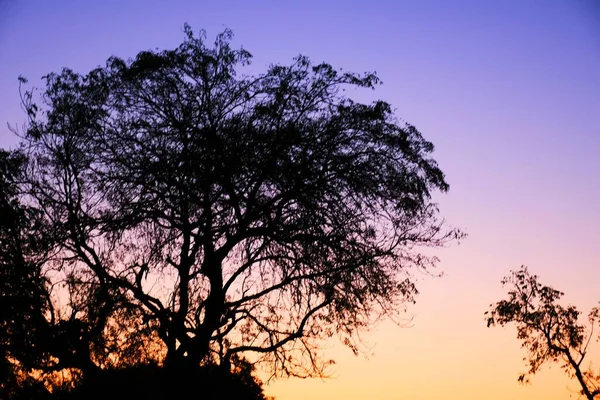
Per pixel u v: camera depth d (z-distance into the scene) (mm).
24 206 21234
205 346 21578
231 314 22109
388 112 23422
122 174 21844
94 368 21125
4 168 21125
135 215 21203
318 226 21953
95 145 22203
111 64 22891
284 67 23500
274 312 22719
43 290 20828
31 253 21125
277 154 22141
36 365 21109
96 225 21344
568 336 38969
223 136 22156
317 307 22406
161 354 22094
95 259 21281
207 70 22875
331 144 22766
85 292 21281
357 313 22406
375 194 22609
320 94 23500
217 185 21891
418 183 22750
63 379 21828
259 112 22562
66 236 21078
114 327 21469
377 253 22359
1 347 20562
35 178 21859
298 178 22031
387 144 23250
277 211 22141
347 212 22406
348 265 22016
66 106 22031
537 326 39438
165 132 22344
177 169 21500
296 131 22250
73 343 20781
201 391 21625
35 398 21406
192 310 21562
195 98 22719
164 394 21078
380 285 22297
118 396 21094
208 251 21875
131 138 22234
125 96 22688
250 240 22359
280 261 22344
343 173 22484
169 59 22734
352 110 23250
